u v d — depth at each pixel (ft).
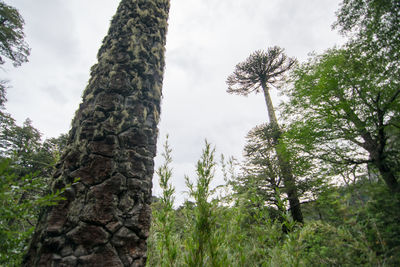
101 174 3.03
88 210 2.74
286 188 30.86
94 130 3.34
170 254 4.05
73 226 2.64
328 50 25.73
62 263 2.43
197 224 4.12
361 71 16.05
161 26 5.38
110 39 4.66
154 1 5.54
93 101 3.68
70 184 2.89
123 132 3.52
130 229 2.93
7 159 2.31
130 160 3.39
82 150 3.17
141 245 3.00
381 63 13.60
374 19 12.29
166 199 4.70
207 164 4.85
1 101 30.32
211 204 4.42
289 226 4.86
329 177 16.71
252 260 4.68
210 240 4.04
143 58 4.49
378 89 15.21
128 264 2.71
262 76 48.60
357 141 16.71
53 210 2.73
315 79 24.36
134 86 4.07
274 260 4.65
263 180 35.06
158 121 4.42
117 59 4.22
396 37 11.74
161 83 4.83
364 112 16.90
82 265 2.45
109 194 2.94
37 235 2.71
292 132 25.58
